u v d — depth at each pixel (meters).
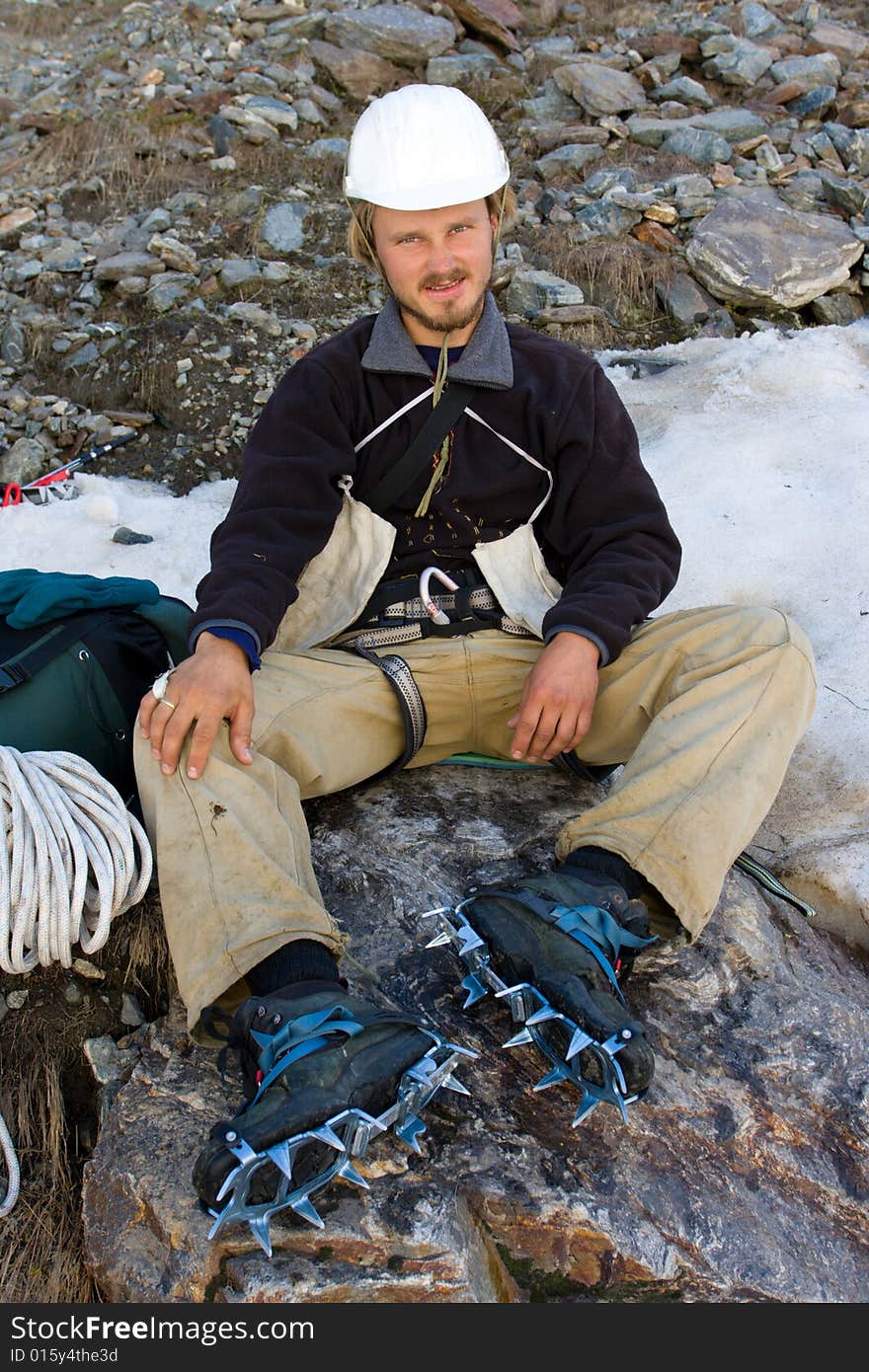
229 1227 1.95
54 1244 2.30
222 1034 2.09
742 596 3.64
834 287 5.31
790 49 7.08
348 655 2.58
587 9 7.51
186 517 4.21
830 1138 2.25
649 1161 2.12
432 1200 1.99
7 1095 2.43
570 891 2.11
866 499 3.92
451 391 2.51
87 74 6.86
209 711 2.17
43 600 2.60
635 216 5.64
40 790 2.30
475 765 2.87
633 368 4.91
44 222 5.67
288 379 2.56
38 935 2.26
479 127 2.43
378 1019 1.92
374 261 2.57
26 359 5.03
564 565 2.68
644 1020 2.32
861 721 3.16
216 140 6.12
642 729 2.50
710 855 2.19
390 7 7.03
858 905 2.71
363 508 2.56
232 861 2.11
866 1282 2.12
